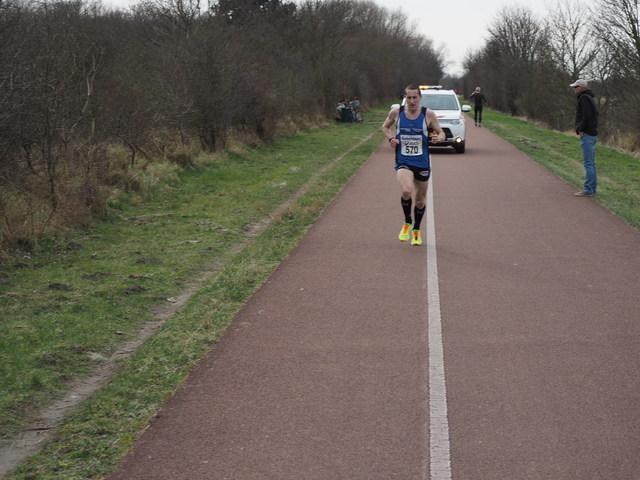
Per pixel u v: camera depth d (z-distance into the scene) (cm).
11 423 442
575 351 530
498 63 7225
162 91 1780
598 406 436
